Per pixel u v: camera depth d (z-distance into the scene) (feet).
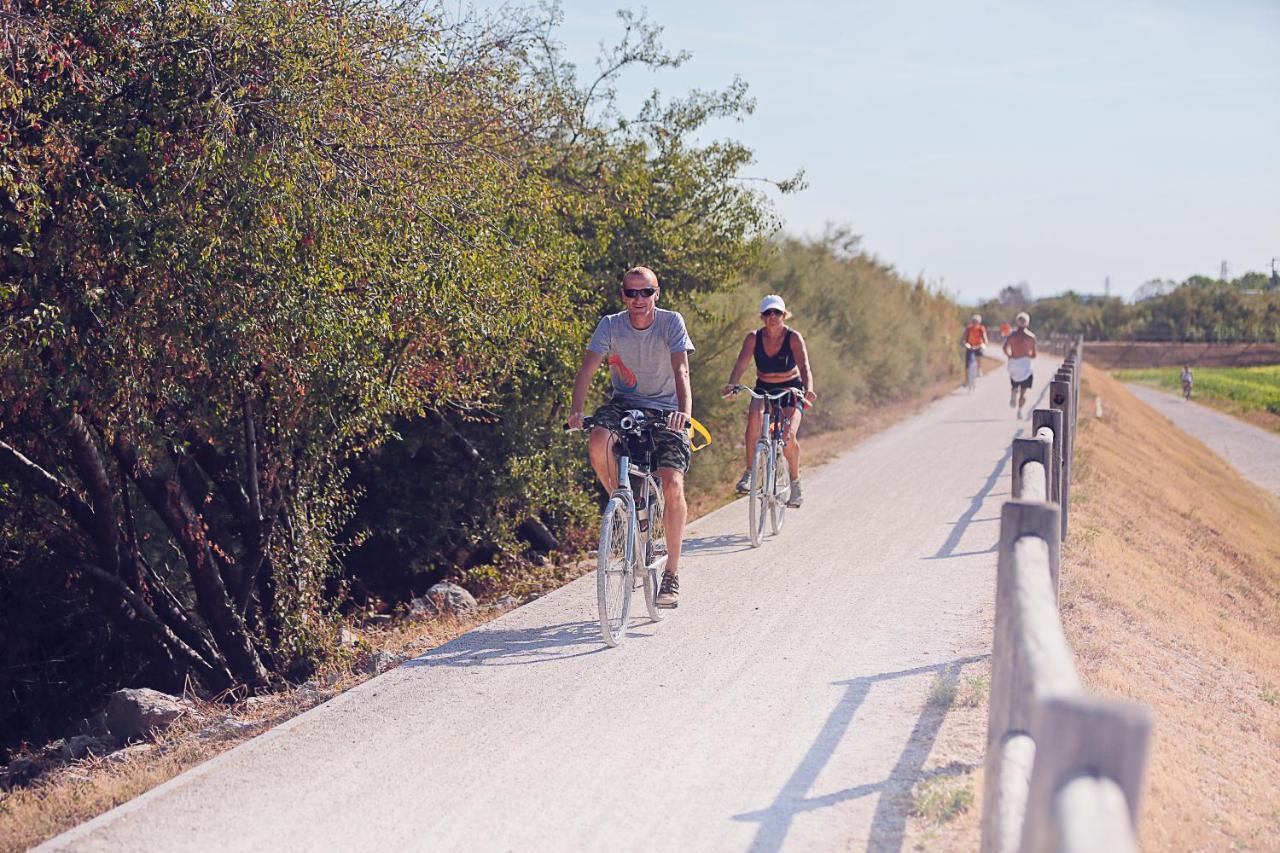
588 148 43.86
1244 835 15.83
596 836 13.24
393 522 40.52
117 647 35.04
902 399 103.81
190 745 20.10
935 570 27.48
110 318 24.20
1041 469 19.71
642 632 22.33
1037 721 7.79
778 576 27.14
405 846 13.08
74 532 31.35
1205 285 389.19
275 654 31.30
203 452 31.37
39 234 22.93
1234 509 84.48
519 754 15.89
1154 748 17.92
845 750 15.69
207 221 24.26
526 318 32.14
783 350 31.76
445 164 29.37
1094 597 27.17
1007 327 111.65
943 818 13.30
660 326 21.21
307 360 26.63
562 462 42.01
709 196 46.16
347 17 26.84
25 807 17.34
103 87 24.03
